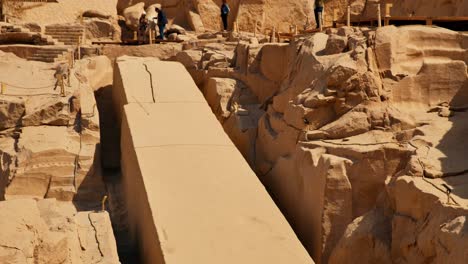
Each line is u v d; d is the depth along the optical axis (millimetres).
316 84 17625
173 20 30844
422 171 14672
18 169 18172
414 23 20109
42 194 18172
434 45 17438
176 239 13961
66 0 29172
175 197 15344
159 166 16547
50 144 18672
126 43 26750
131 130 18203
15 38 25375
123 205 18672
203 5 30562
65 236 12383
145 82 21094
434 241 13125
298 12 29953
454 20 18922
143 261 15625
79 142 19188
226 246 13852
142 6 30359
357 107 16812
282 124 18359
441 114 16562
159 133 18141
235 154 17406
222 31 27766
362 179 15688
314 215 16031
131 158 17719
